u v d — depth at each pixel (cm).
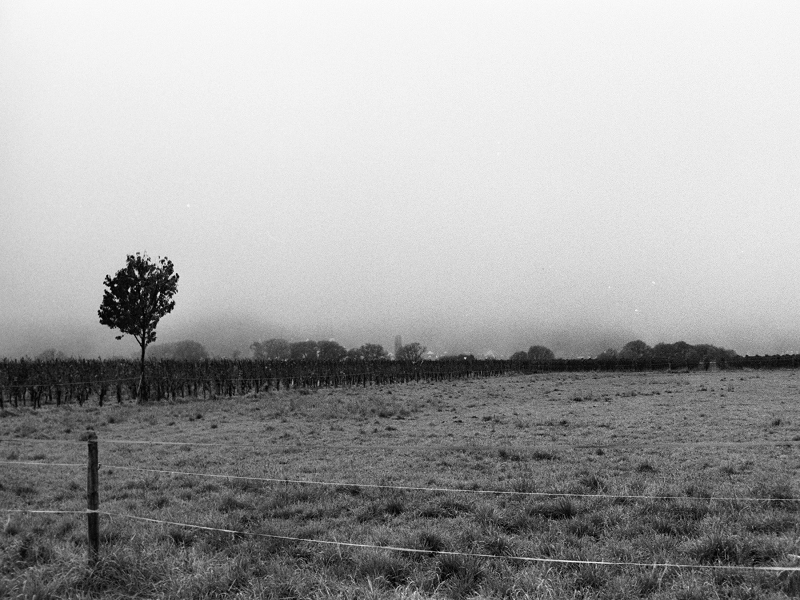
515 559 739
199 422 2445
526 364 8644
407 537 821
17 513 926
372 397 3619
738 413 2497
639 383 5203
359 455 1592
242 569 692
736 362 8306
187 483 1234
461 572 699
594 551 760
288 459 1548
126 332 3472
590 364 8912
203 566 696
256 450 1691
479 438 1911
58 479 1295
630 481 1172
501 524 912
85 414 2667
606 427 2141
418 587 666
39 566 683
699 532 828
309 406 3039
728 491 1050
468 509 1005
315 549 787
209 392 4112
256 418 2600
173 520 925
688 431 1984
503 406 3094
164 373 3762
